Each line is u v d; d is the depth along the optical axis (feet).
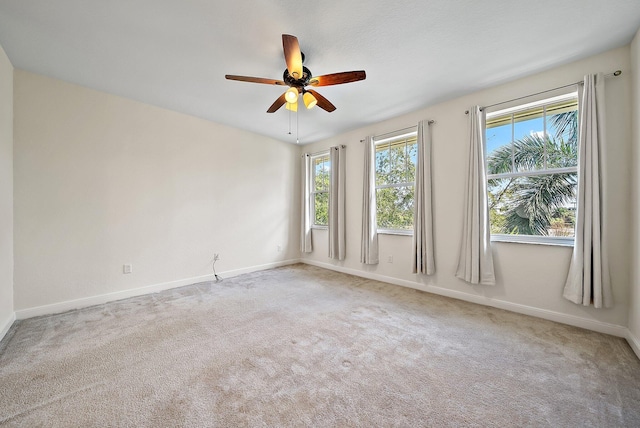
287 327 7.69
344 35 6.55
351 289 11.51
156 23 6.11
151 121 10.96
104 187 9.79
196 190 12.42
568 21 6.06
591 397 4.75
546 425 4.14
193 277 12.34
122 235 10.24
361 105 10.90
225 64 7.87
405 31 6.41
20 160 8.14
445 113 10.54
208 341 6.84
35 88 8.41
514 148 9.16
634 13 5.77
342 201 14.51
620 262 7.03
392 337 7.07
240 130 14.16
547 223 8.59
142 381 5.19
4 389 4.91
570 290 7.66
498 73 8.40
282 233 16.42
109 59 7.62
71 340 6.84
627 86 6.89
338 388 5.00
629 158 6.88
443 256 10.66
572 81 7.77
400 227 12.69
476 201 9.25
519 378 5.32
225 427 4.07
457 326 7.75
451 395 4.82
